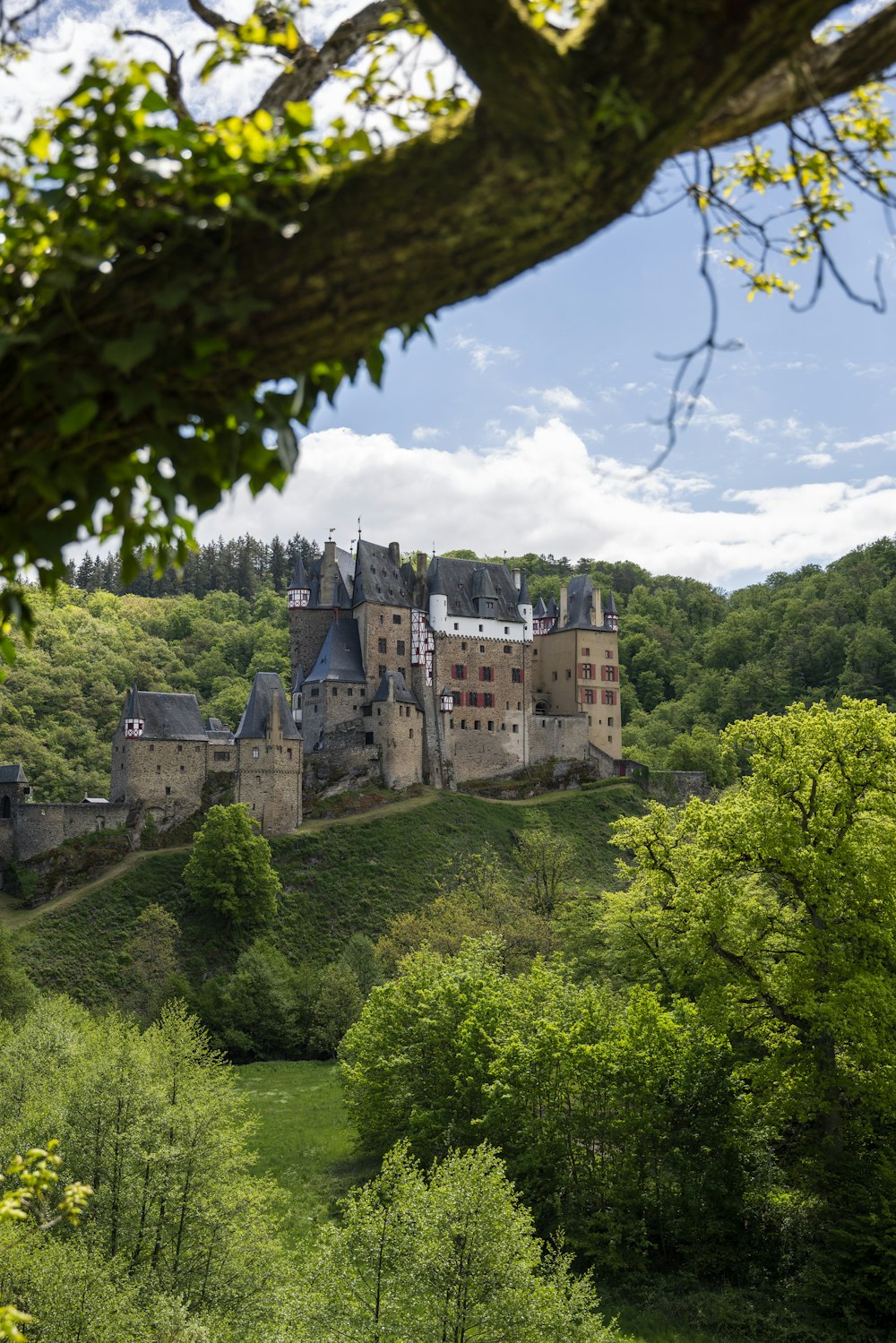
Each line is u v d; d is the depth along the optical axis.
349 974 87.62
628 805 134.50
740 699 195.38
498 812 126.75
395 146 5.50
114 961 91.81
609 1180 42.16
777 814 41.75
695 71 5.16
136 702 112.50
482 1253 27.48
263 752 114.81
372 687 131.12
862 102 8.53
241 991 85.75
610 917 55.78
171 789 112.06
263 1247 32.34
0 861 102.88
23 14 6.88
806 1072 39.81
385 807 123.00
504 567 148.00
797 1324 34.81
